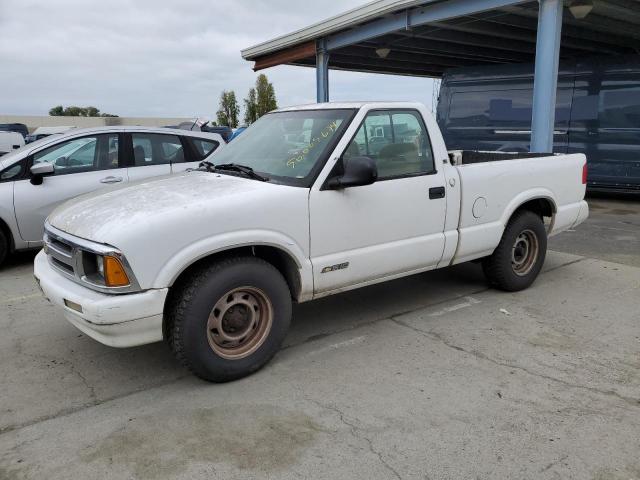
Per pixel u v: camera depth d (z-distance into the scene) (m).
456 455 2.80
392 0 9.51
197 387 3.59
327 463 2.76
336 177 3.89
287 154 4.17
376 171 3.72
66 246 3.53
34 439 3.02
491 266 5.26
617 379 3.59
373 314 4.88
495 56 13.45
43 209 6.64
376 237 4.17
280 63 13.53
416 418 3.15
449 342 4.23
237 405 3.34
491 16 9.48
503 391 3.45
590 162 10.91
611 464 2.71
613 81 10.47
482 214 4.89
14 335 4.52
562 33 10.23
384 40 11.74
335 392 3.48
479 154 6.04
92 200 3.86
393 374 3.71
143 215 3.29
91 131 7.14
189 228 3.29
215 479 2.65
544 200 5.55
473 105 12.49
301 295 3.89
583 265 6.37
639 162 10.32
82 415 3.27
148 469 2.73
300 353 4.08
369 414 3.21
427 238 4.49
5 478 2.68
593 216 9.63
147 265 3.17
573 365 3.80
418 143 4.46
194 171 4.54
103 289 3.19
